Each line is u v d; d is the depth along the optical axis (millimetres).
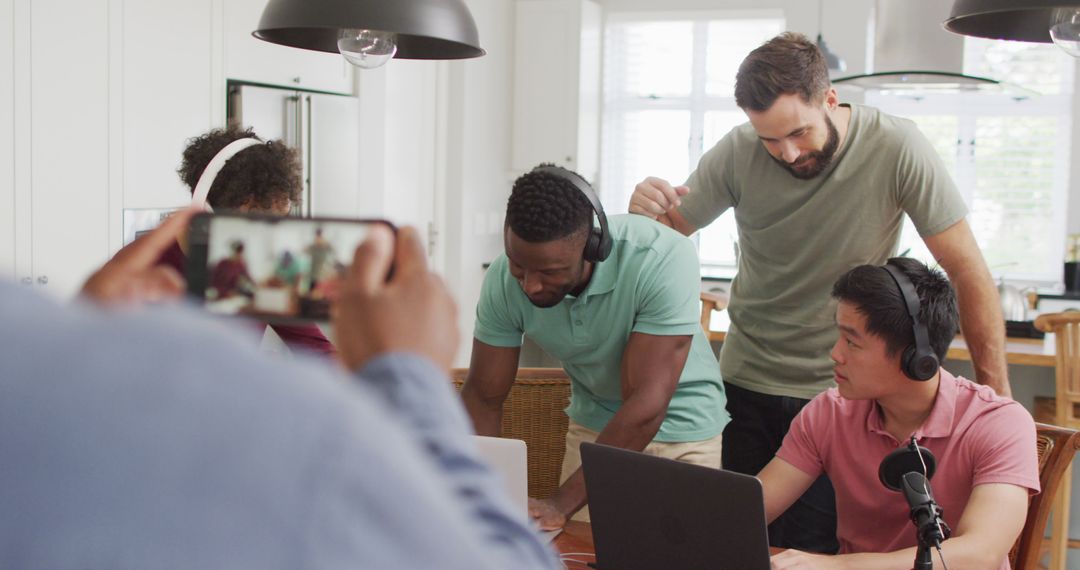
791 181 2266
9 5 3135
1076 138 5891
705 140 6445
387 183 5129
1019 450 1692
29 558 323
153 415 332
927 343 1668
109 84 3488
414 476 367
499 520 454
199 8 3834
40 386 330
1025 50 5957
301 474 339
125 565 324
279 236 659
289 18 1803
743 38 6289
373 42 1893
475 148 5840
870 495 1821
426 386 462
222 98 3971
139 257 615
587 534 1931
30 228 3244
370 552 346
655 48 6457
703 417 2062
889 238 2287
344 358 500
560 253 1697
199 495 330
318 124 4453
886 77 3375
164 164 3729
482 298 2016
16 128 3182
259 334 661
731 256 6508
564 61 6078
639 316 1886
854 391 1738
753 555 1388
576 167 6105
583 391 2121
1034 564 1818
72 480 326
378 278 512
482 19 5746
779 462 1918
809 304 2322
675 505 1450
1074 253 5508
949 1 3520
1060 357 3473
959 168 6156
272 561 334
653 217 2213
